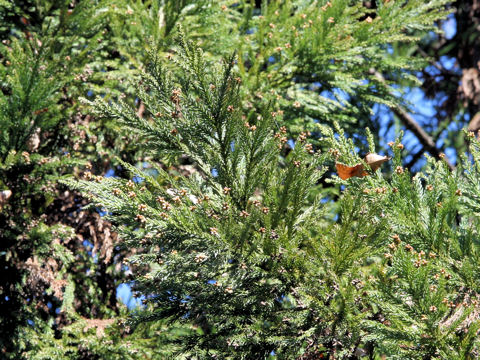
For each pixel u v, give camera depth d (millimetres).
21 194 7867
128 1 9234
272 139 5359
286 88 9055
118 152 8891
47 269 8367
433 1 9344
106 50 9656
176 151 5516
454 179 5316
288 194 5020
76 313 8383
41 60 7965
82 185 4828
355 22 9336
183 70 5367
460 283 4918
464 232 5203
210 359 5281
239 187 5305
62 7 9086
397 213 5184
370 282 5027
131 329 8648
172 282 5066
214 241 4617
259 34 9008
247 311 5191
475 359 4414
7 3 9211
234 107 5285
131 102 8648
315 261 4910
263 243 4875
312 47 8812
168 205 4551
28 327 7941
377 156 5484
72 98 9219
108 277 8992
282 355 5082
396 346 4461
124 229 4766
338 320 4695
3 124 7629
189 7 9258
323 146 8797
